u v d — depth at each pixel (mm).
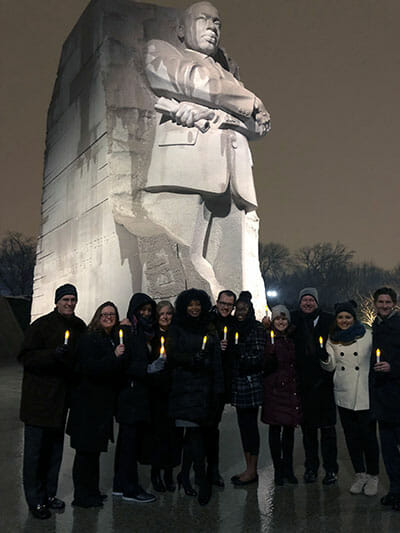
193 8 12531
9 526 4324
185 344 5012
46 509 4527
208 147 11797
